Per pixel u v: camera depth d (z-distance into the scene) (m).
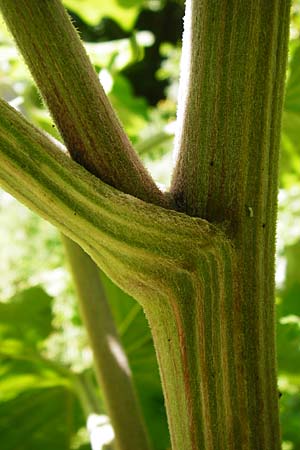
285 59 0.19
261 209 0.19
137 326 0.42
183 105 0.20
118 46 0.54
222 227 0.19
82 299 0.34
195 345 0.19
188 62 0.19
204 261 0.19
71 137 0.19
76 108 0.19
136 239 0.18
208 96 0.19
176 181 0.19
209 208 0.19
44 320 0.45
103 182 0.18
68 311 0.76
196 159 0.19
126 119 0.65
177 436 0.20
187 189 0.19
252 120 0.19
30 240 1.50
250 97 0.19
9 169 0.18
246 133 0.19
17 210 1.56
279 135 0.19
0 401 0.45
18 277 1.37
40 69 0.19
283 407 0.54
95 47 0.53
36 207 0.18
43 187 0.18
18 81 0.53
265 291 0.19
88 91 0.19
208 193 0.19
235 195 0.19
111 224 0.18
